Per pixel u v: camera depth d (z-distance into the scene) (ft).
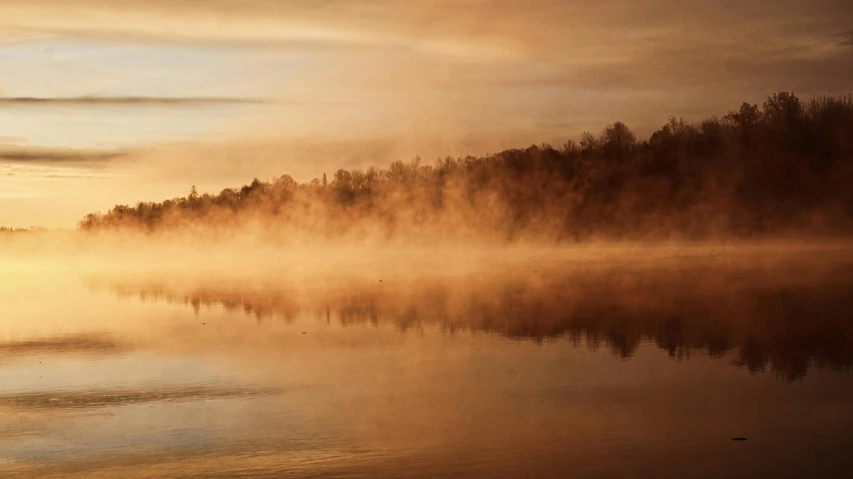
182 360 85.61
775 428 54.39
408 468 47.75
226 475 47.19
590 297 140.26
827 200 329.31
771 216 341.82
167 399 66.74
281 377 74.79
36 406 65.05
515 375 73.36
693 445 51.06
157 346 96.32
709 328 99.19
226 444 53.11
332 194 518.78
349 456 50.11
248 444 53.01
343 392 67.82
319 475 46.85
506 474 46.37
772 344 86.58
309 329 108.68
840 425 54.75
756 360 77.71
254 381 73.20
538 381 70.59
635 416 58.13
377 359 83.46
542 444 51.88
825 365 74.59
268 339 99.91
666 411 59.31
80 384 73.77
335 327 109.91
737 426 55.11
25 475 48.29
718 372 72.59
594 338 93.56
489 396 65.36
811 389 65.21
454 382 70.90
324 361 82.94
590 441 52.29
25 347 98.63
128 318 130.72
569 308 124.57
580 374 73.05
